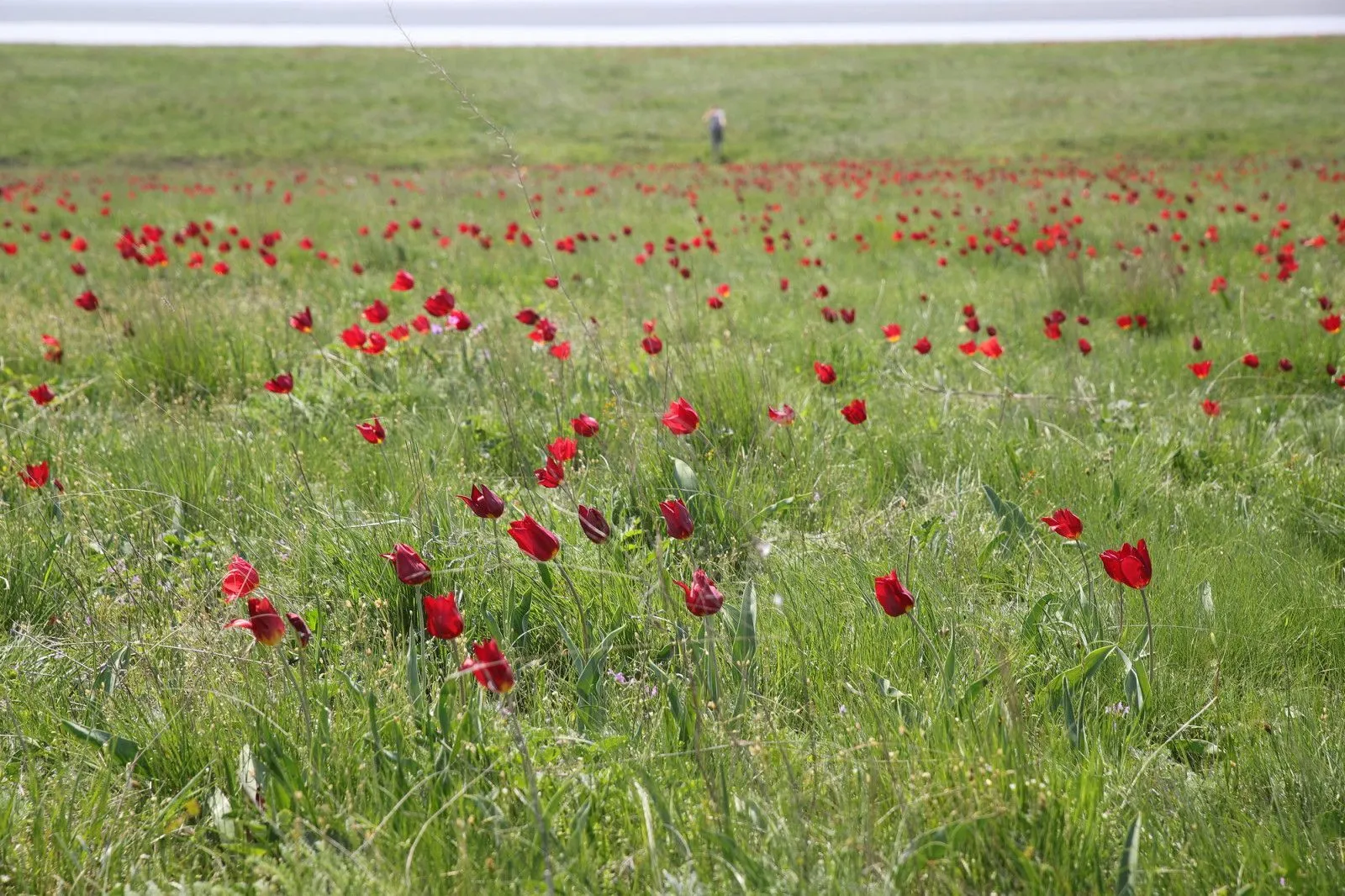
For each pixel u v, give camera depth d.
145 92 40.81
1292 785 2.20
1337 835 2.06
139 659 2.62
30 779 2.13
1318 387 5.32
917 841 1.91
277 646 2.41
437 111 38.00
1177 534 3.46
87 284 7.90
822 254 9.88
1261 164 20.39
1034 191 14.53
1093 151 27.70
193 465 3.91
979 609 2.93
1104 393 5.07
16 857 1.99
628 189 16.20
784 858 1.92
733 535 3.40
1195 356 5.68
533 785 1.87
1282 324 6.01
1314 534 3.47
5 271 9.09
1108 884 1.90
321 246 10.63
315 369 5.54
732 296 7.65
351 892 1.83
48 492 3.67
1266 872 1.89
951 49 52.81
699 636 2.64
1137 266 7.31
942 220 11.70
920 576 3.00
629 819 2.08
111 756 2.28
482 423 4.42
